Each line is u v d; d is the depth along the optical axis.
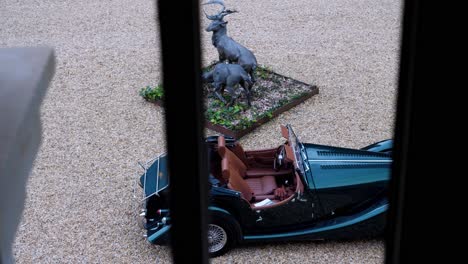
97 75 14.25
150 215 8.62
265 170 9.32
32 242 9.08
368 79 13.79
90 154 11.29
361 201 8.59
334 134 11.80
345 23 16.67
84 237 9.18
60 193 10.19
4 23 17.00
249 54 12.51
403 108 2.06
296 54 15.02
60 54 15.25
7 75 1.80
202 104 2.03
